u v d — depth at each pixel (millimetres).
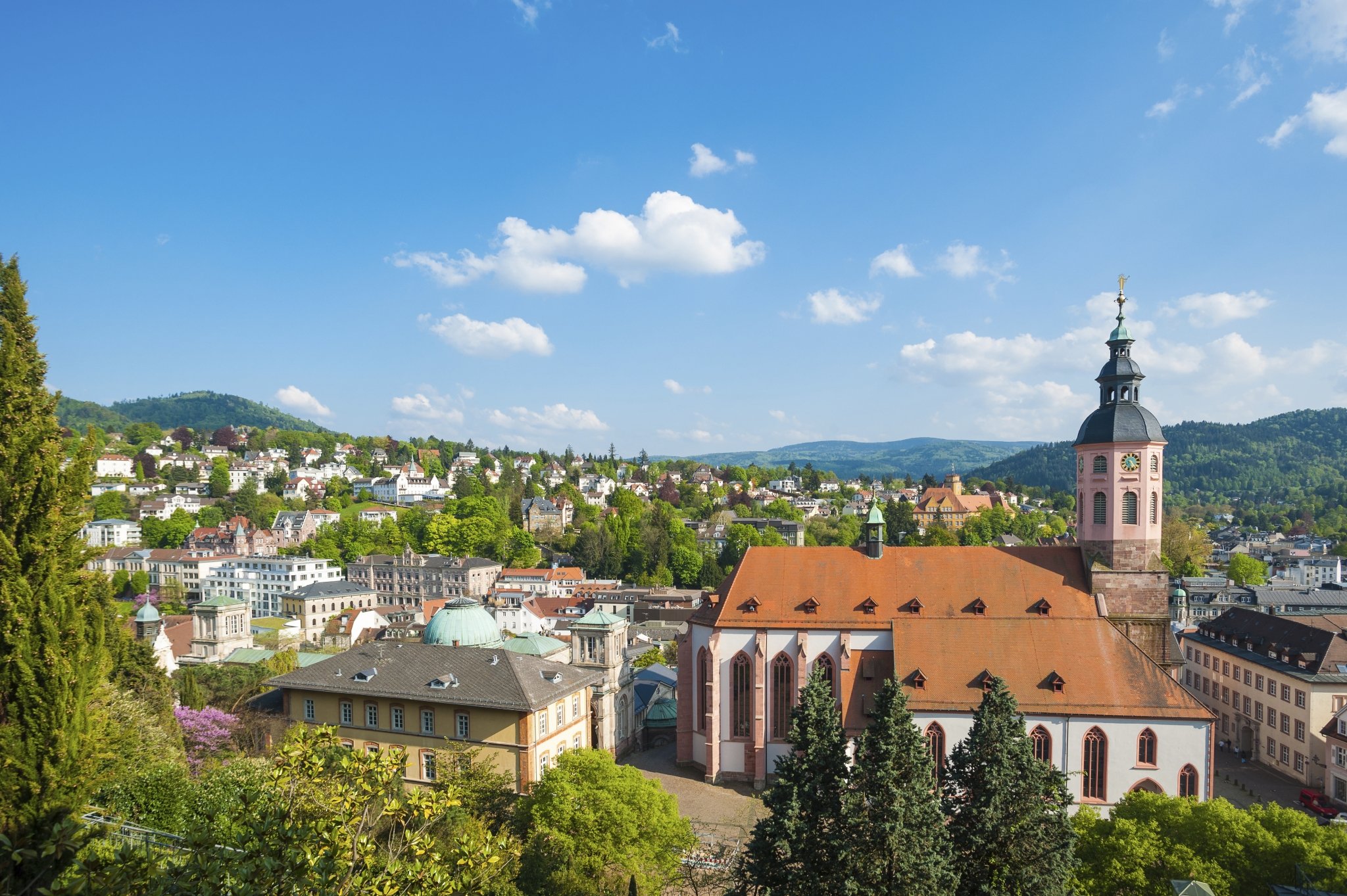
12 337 26906
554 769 57844
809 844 42562
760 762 82188
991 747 44875
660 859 56156
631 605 190000
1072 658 73188
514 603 197000
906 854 39625
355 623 180375
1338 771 84062
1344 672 91438
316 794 28297
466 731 74875
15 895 23453
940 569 82438
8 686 24938
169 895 21906
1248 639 107375
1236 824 49594
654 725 101375
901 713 42938
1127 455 77812
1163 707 69125
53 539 26016
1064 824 43438
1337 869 46188
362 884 25219
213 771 53531
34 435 26422
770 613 83000
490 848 28000
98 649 26781
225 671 101250
